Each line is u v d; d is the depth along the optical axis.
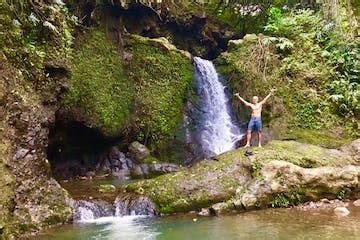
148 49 17.56
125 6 16.78
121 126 15.57
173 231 8.95
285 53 17.55
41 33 12.17
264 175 10.82
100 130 14.70
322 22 18.09
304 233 8.41
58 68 12.33
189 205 10.45
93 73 14.84
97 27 15.83
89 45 15.12
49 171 10.48
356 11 17.66
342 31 17.28
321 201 10.88
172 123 16.84
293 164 11.06
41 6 12.38
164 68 17.47
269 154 11.48
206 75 18.14
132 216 10.38
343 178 11.16
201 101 17.67
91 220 10.08
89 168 15.29
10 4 11.16
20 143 9.89
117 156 15.55
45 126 10.77
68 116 13.61
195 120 17.27
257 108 13.51
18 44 10.96
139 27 19.05
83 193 11.64
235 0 21.69
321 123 15.79
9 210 8.99
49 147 13.83
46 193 10.01
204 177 10.94
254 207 10.44
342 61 16.97
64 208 10.01
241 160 11.36
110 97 15.34
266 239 8.14
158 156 16.30
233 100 17.19
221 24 21.47
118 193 11.44
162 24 20.08
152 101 16.84
